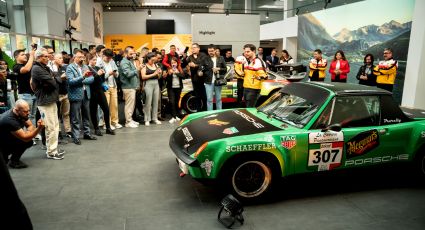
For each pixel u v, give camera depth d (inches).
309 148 135.3
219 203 137.1
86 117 231.3
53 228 115.9
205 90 287.7
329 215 128.2
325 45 475.5
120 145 219.9
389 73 293.1
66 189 149.2
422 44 314.8
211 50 297.0
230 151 126.3
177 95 292.8
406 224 122.3
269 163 133.7
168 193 146.0
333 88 151.9
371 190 152.3
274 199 141.7
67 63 252.7
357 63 409.1
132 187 151.9
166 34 873.5
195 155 127.3
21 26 363.6
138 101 305.9
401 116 151.5
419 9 315.0
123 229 115.6
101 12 838.5
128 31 907.4
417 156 153.8
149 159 191.8
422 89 325.7
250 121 150.5
